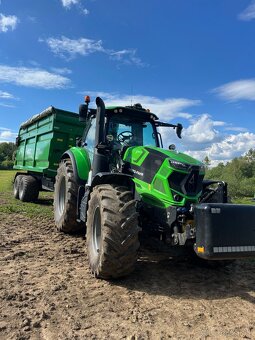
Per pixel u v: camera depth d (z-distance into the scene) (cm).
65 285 443
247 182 1886
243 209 424
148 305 399
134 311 381
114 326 348
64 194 733
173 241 462
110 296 418
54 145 1002
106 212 444
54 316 362
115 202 450
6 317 355
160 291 442
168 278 491
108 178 510
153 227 499
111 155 591
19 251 577
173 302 412
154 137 650
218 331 349
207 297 432
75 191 670
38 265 518
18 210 962
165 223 474
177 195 477
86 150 688
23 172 1309
